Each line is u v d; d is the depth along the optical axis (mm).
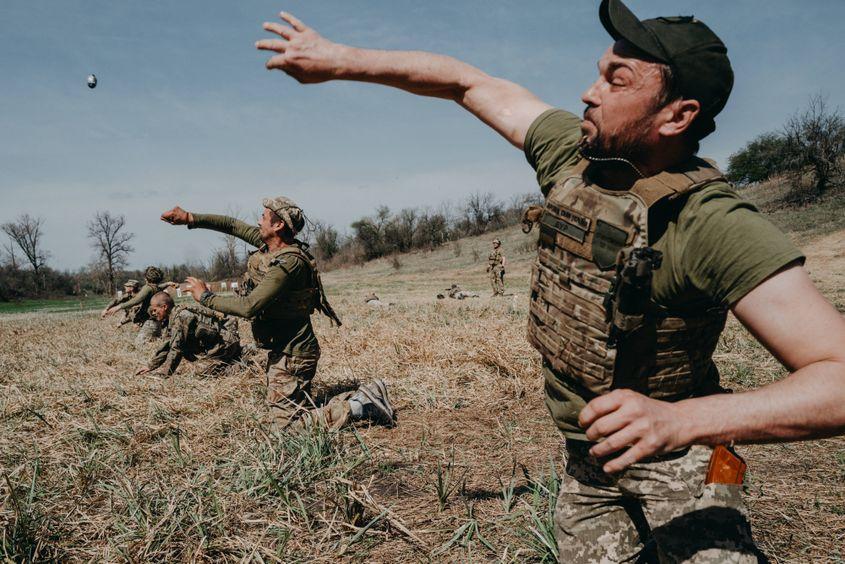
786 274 1062
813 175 32781
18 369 6859
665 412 979
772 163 37969
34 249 61312
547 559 2436
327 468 3336
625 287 1237
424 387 5273
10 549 2471
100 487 3145
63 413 4523
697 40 1195
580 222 1350
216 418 4254
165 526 2709
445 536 2699
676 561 1451
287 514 2822
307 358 4199
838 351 980
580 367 1410
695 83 1191
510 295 19469
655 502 1489
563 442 3957
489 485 3264
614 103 1254
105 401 4902
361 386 4410
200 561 2473
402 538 2705
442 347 6672
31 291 59844
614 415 979
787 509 2848
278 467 3227
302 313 4145
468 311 11445
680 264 1221
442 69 1757
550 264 1457
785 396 964
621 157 1293
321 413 4031
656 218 1265
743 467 1193
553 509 2688
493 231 56094
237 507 2922
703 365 1438
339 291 26656
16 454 3650
